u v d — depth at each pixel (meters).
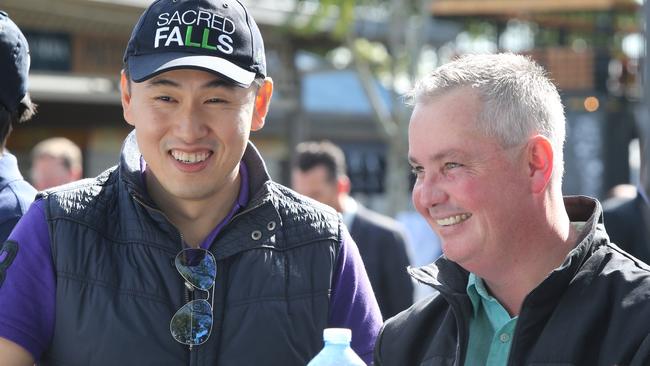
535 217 2.15
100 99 11.51
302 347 2.56
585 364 2.07
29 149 11.82
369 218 5.45
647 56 3.47
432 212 2.18
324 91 15.39
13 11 10.24
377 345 2.45
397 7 11.79
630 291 2.09
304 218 2.67
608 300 2.10
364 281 2.73
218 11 2.53
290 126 13.45
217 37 2.50
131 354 2.44
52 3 10.15
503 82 2.13
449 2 14.43
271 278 2.57
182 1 2.53
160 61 2.45
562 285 2.11
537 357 2.10
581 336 2.07
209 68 2.43
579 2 13.85
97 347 2.44
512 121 2.11
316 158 5.58
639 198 4.33
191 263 2.53
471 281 2.28
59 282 2.47
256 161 2.65
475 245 2.15
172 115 2.48
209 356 2.49
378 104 12.21
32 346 2.47
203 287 2.52
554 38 15.84
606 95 11.62
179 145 2.47
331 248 2.66
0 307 2.45
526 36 15.80
